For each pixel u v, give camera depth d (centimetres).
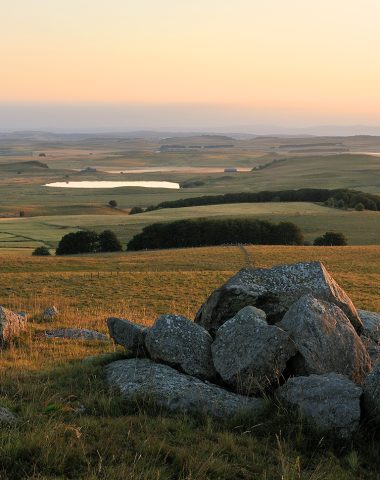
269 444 960
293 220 12250
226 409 1076
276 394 1106
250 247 7650
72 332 2083
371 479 883
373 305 3481
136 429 961
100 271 5428
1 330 1823
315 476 835
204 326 1439
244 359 1169
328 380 1059
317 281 1448
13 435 859
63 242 9388
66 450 828
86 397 1111
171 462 855
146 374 1190
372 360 1295
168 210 15538
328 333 1195
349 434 979
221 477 819
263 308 1414
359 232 10788
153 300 3569
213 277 4619
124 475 771
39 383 1213
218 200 17900
